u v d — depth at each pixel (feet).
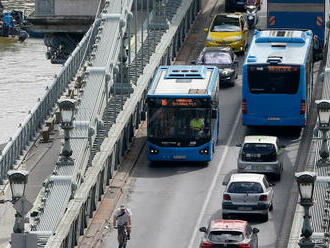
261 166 342.85
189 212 323.98
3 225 331.36
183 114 360.48
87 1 519.60
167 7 502.38
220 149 379.14
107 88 356.79
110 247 297.53
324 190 293.02
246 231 270.67
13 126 561.02
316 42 460.14
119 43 385.50
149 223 315.37
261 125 383.45
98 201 328.29
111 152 345.72
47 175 356.79
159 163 367.04
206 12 570.87
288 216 316.19
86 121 324.80
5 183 303.48
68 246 284.20
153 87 366.84
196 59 486.38
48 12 523.70
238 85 452.35
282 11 463.42
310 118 406.82
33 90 639.35
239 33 490.90
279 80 379.76
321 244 266.57
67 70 383.04
